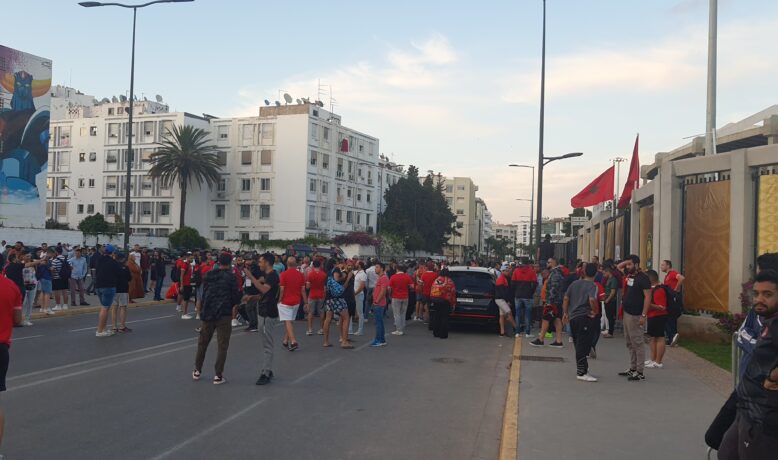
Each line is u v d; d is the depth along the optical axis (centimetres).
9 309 604
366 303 2028
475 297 1709
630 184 2367
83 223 6241
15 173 5216
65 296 2041
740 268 1378
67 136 7781
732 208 1401
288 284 1346
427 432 733
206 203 7338
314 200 7162
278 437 692
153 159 6506
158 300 2461
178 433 698
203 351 999
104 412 784
